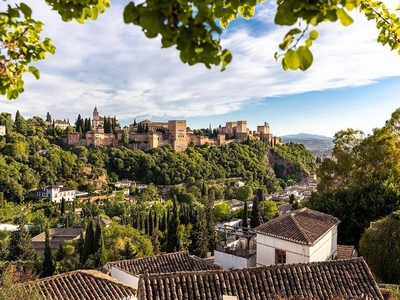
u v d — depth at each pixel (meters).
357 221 23.33
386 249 15.52
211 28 2.22
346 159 29.66
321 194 28.06
